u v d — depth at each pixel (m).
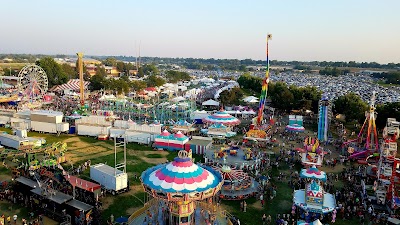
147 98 155.00
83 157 68.06
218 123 88.19
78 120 88.69
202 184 37.66
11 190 49.16
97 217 42.06
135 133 80.94
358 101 109.44
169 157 69.94
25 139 72.56
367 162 66.75
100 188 48.25
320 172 53.41
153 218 40.09
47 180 47.28
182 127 88.19
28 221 41.56
